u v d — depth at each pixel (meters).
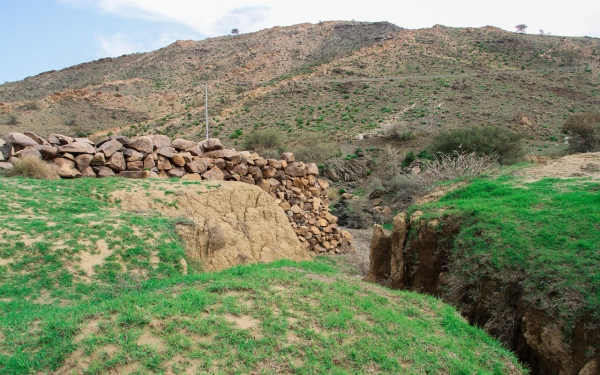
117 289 6.93
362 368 4.67
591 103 48.75
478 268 7.88
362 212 27.14
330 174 36.34
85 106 62.53
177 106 66.69
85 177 12.02
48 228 8.07
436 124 44.28
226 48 106.44
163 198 11.06
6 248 7.23
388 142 42.00
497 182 11.76
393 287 10.20
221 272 7.36
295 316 5.40
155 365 4.16
